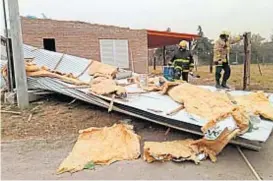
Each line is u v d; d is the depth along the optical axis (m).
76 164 4.44
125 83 8.98
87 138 5.39
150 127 6.21
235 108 5.30
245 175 4.07
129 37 18.23
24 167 4.40
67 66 10.20
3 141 5.50
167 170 4.26
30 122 6.55
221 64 9.88
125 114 6.79
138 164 4.47
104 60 17.00
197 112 5.77
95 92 7.03
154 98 6.96
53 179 4.01
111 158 4.65
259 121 5.51
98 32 16.56
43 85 8.23
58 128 6.20
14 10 7.25
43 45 14.47
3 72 8.92
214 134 4.72
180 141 5.23
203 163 4.49
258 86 12.31
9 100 8.06
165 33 19.86
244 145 4.96
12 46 7.49
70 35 15.41
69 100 8.33
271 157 4.72
